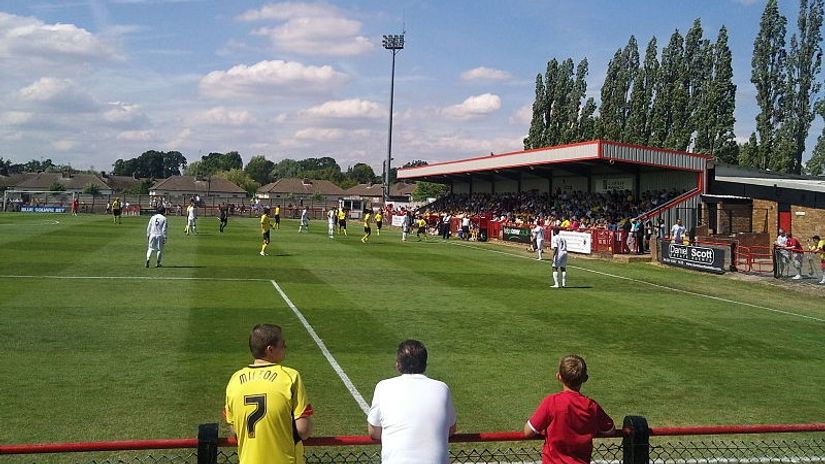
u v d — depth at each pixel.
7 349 11.21
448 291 20.39
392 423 4.43
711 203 39.38
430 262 29.22
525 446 8.01
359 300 17.91
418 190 109.19
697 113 57.91
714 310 18.89
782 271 26.06
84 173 128.50
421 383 4.59
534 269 28.19
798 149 58.03
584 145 39.69
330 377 10.45
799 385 11.24
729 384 11.11
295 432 4.51
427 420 4.43
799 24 57.72
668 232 38.31
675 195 40.03
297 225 58.00
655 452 7.99
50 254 25.31
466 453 7.72
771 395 10.57
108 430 7.82
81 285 18.19
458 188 68.94
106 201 80.50
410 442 4.37
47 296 16.23
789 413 9.69
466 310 17.03
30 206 68.12
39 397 8.88
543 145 71.69
